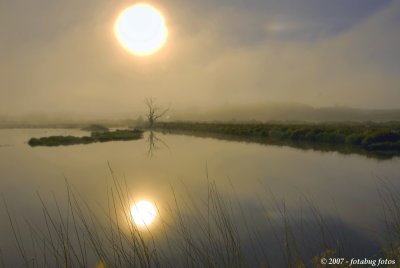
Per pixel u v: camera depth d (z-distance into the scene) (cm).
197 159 3009
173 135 7231
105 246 907
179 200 1452
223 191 1642
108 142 5284
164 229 999
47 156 3434
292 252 857
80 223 1141
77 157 3300
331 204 1388
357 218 1171
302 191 1642
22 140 6059
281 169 2386
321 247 887
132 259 784
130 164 2733
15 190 1828
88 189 1788
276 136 5922
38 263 861
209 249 797
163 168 2489
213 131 8600
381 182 1858
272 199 1470
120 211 1273
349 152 3450
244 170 2345
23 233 1106
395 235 921
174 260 762
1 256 918
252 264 800
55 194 1694
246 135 6875
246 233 1005
